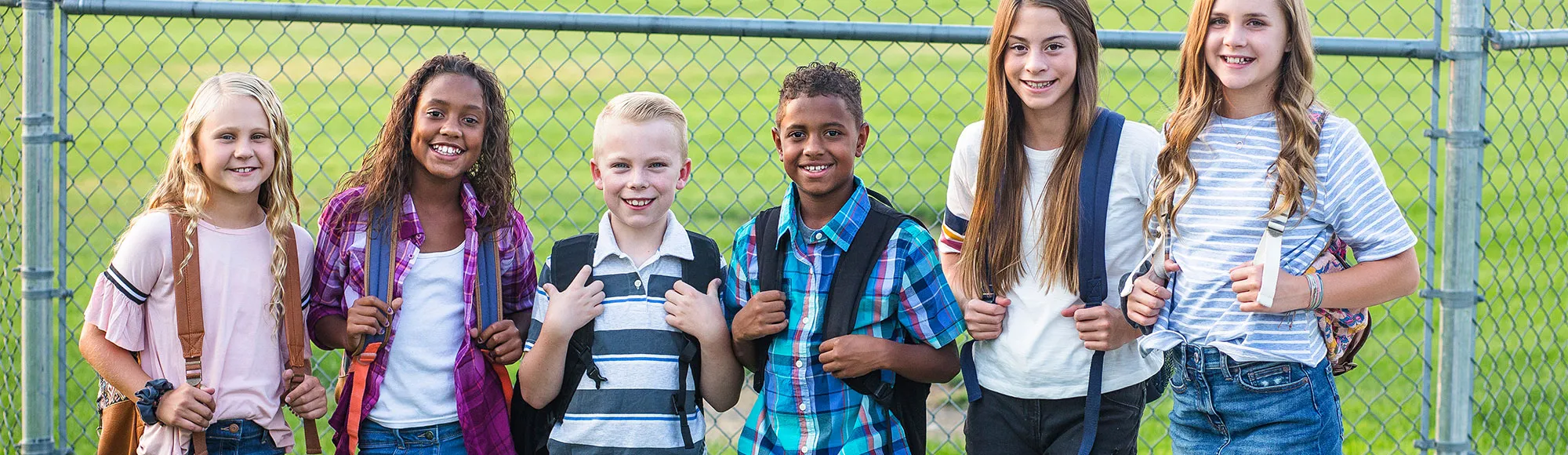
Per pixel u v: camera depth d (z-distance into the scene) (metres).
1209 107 2.79
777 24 3.29
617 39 4.10
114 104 15.44
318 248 3.03
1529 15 3.47
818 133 2.83
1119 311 2.88
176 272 2.81
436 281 3.00
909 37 3.30
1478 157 3.10
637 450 2.91
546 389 2.91
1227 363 2.77
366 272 2.94
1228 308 2.73
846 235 2.88
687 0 19.95
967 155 3.10
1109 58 14.44
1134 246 2.94
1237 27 2.70
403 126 3.00
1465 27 3.06
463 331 3.02
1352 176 2.68
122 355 2.84
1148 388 3.07
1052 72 2.86
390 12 3.26
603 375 2.93
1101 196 2.88
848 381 2.87
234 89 2.88
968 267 3.01
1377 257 2.69
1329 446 2.80
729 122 16.11
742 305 3.00
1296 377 2.75
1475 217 3.12
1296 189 2.63
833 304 2.87
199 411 2.76
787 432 2.92
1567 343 6.16
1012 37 2.90
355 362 2.92
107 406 2.90
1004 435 3.06
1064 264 2.89
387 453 2.95
